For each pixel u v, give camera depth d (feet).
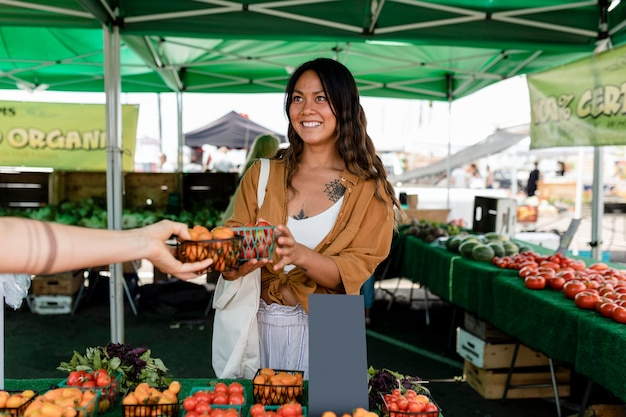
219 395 5.26
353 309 4.87
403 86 27.37
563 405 13.47
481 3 14.98
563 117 15.64
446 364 16.65
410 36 15.23
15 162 21.22
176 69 25.26
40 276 21.43
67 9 13.78
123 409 5.10
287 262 5.54
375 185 6.52
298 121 6.49
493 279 13.62
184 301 21.85
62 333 18.99
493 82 24.16
